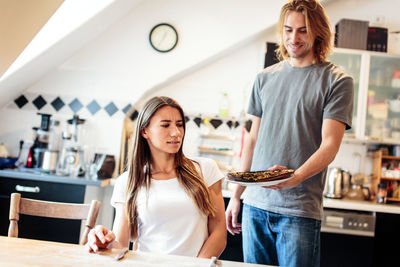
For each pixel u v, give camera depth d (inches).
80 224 113.9
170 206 57.2
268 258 68.7
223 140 145.3
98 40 138.3
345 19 134.6
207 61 141.7
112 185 130.3
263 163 69.1
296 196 64.3
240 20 135.5
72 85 138.6
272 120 69.3
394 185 136.2
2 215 115.8
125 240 58.2
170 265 43.3
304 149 65.8
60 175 125.0
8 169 127.6
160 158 60.2
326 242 116.7
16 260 42.4
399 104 134.0
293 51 67.0
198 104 145.1
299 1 65.2
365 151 142.5
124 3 126.3
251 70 145.5
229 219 75.5
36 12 83.1
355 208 117.7
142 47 137.6
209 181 63.7
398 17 143.8
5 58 94.7
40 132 131.5
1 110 139.6
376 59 134.6
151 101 60.1
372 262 116.3
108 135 137.6
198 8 136.8
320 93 65.2
